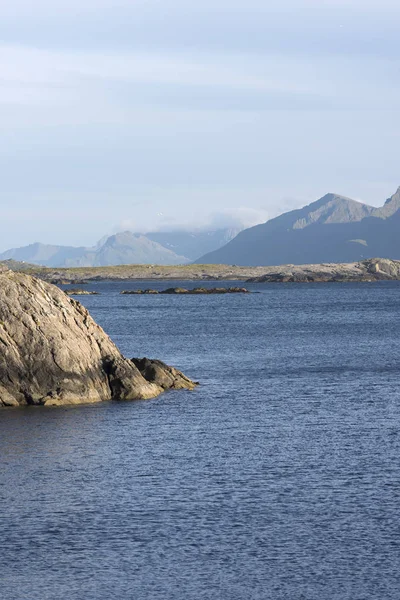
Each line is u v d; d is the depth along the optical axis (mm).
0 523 44031
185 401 81250
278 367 111625
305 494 49094
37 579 37469
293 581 37312
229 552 40375
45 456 57969
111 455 58375
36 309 80500
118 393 81625
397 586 36875
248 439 64000
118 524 43938
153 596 35938
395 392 88375
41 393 78062
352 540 41844
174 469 54656
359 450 60250
